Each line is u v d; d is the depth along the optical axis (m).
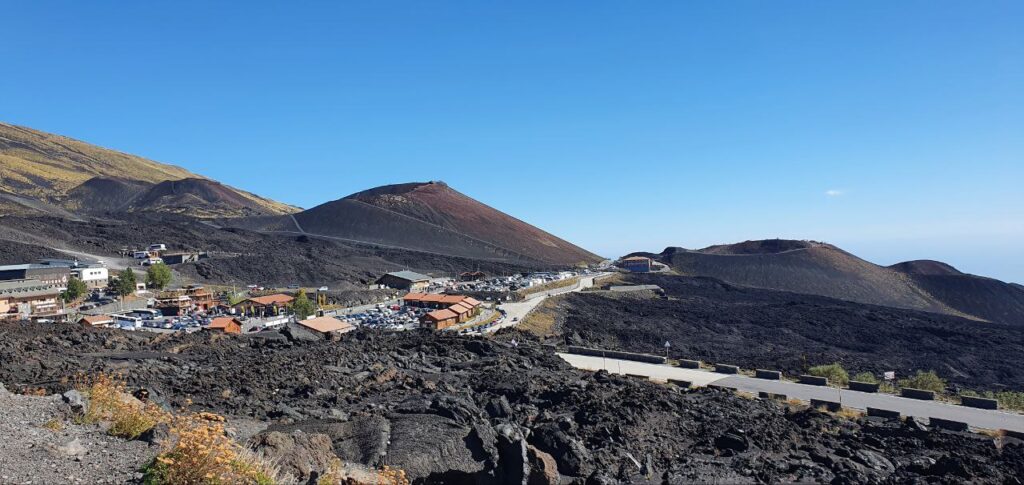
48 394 23.38
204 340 51.50
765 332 124.19
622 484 23.08
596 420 31.48
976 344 120.81
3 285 106.44
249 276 160.25
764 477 24.92
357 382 37.69
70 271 125.81
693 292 183.25
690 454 28.61
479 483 20.97
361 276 177.00
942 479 26.84
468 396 35.00
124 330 51.94
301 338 59.44
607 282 188.88
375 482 15.83
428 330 70.62
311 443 17.42
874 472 27.55
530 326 101.44
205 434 12.02
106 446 13.72
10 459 11.77
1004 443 39.84
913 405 51.44
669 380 58.84
